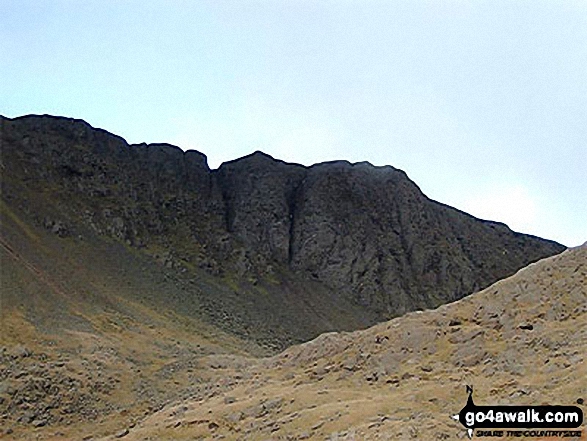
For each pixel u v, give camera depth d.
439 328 36.84
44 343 54.38
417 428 25.17
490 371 31.08
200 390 46.50
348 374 36.41
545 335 32.12
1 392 46.56
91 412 46.56
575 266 36.66
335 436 26.73
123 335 61.94
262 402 33.94
